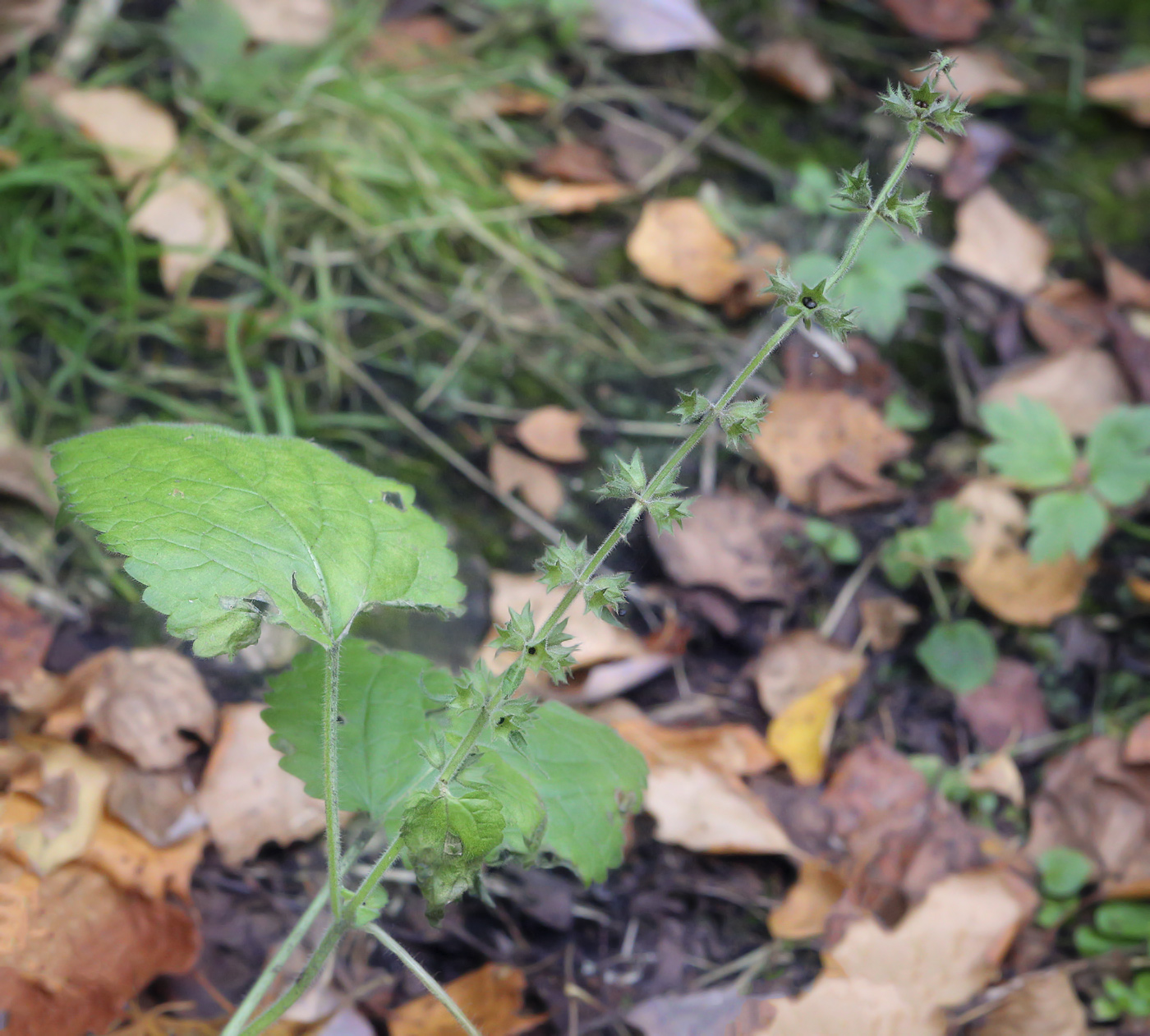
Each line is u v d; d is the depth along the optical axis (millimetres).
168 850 648
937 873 688
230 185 874
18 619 685
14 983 610
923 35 1123
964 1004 660
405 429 808
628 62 1065
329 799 561
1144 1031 661
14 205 836
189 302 826
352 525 579
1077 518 752
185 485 574
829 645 739
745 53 1089
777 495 821
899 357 899
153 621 714
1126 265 974
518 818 570
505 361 858
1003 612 767
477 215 926
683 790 692
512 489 791
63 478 570
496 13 1073
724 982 667
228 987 639
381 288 876
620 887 685
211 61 943
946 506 791
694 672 741
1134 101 1078
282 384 807
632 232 953
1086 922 687
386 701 609
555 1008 655
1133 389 873
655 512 532
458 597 581
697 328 899
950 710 743
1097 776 708
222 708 688
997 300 936
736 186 978
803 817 700
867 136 1036
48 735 660
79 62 918
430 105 988
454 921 667
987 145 1009
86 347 789
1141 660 768
